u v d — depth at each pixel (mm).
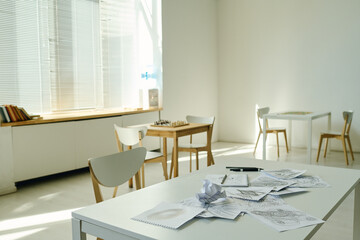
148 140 5898
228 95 7465
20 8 4453
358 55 6012
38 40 4680
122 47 5949
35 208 3523
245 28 7121
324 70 6344
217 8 7414
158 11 5977
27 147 4219
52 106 4906
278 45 6777
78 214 1319
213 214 1277
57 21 4898
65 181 4562
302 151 6355
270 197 1487
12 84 4410
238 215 1287
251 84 7156
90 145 4941
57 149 4535
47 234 2879
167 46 6148
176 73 6410
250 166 2104
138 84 6281
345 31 6094
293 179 1775
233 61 7332
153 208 1349
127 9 6004
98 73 5555
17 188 4246
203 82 7125
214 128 7496
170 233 1134
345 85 6168
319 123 6508
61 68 4992
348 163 5305
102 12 5562
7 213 3389
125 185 4309
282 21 6695
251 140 7270
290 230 1145
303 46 6516
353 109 6129
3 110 4016
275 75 6859
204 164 5387
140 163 2150
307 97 6555
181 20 6453
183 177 1846
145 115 5805
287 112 5629
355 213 2033
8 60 4355
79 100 5285
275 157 5832
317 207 1369
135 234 1144
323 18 6273
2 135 3971
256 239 1080
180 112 6570
